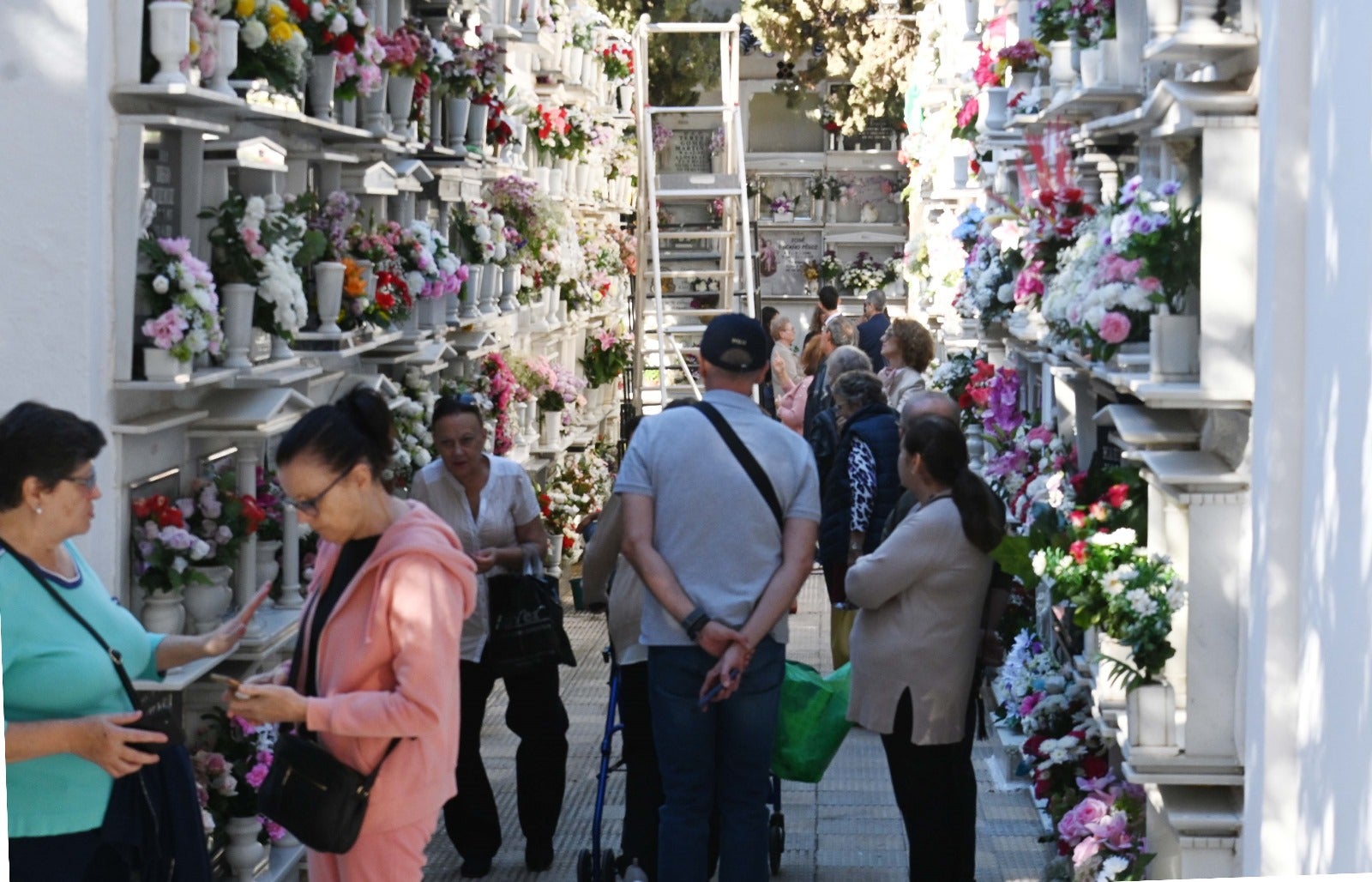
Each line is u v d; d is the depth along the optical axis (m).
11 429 3.62
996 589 5.49
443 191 8.50
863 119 22.83
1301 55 3.98
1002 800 7.21
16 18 4.58
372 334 6.70
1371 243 3.35
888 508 7.74
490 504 6.15
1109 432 6.17
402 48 7.11
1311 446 3.93
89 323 4.68
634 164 18.19
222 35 5.02
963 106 10.62
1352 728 3.49
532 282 11.34
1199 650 4.66
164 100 4.96
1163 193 4.90
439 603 3.46
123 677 3.75
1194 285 4.75
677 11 22.77
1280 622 4.11
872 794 7.33
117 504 4.88
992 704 8.62
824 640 10.53
